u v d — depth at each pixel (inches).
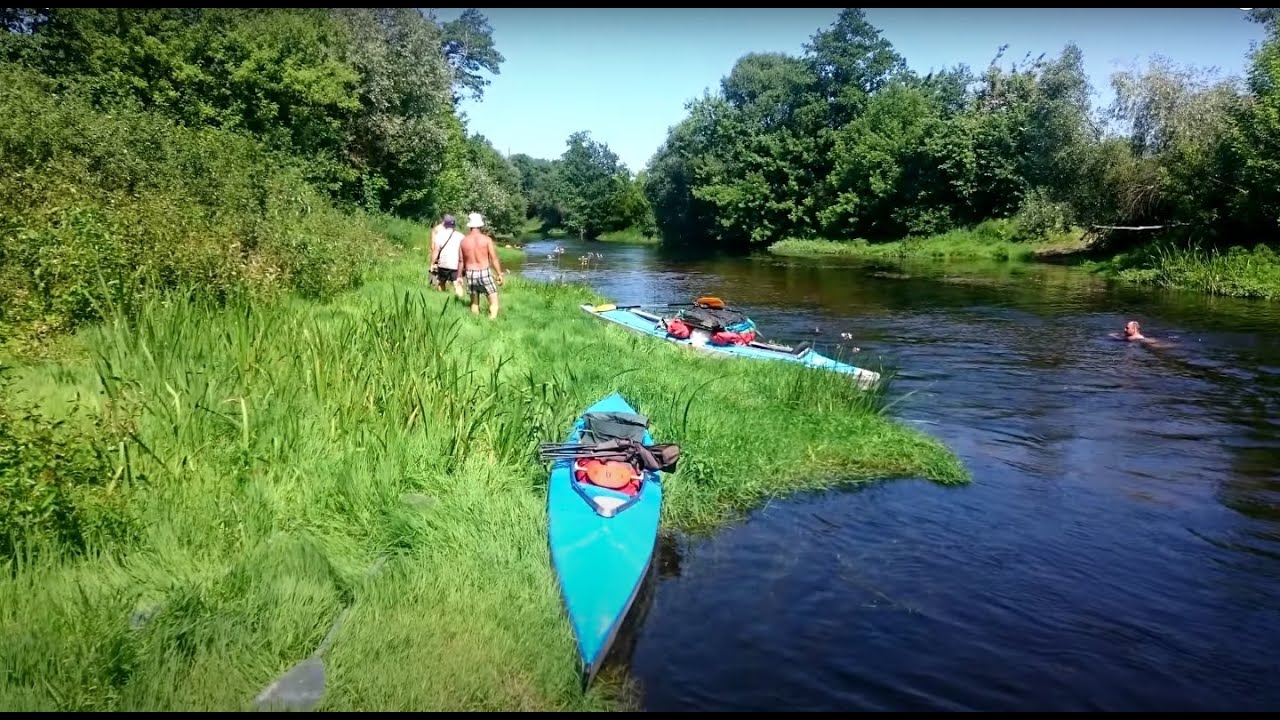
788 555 260.2
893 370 518.0
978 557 259.9
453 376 315.6
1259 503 303.6
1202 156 981.2
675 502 292.5
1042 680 195.2
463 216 1482.5
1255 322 673.6
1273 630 218.8
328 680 171.5
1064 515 293.4
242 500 232.7
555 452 275.9
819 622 218.5
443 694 170.6
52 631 174.9
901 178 1669.5
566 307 629.9
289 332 346.6
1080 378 496.4
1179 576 248.4
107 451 223.8
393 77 1125.7
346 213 1010.1
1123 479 329.1
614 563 224.4
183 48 864.3
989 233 1471.5
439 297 534.0
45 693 158.7
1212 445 369.7
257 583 198.1
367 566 221.5
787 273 1210.6
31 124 496.7
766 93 1955.0
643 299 862.5
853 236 1807.3
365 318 381.1
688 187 2176.4
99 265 357.7
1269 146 893.8
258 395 288.8
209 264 413.7
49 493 199.0
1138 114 1125.7
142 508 220.7
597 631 193.3
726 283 1049.5
